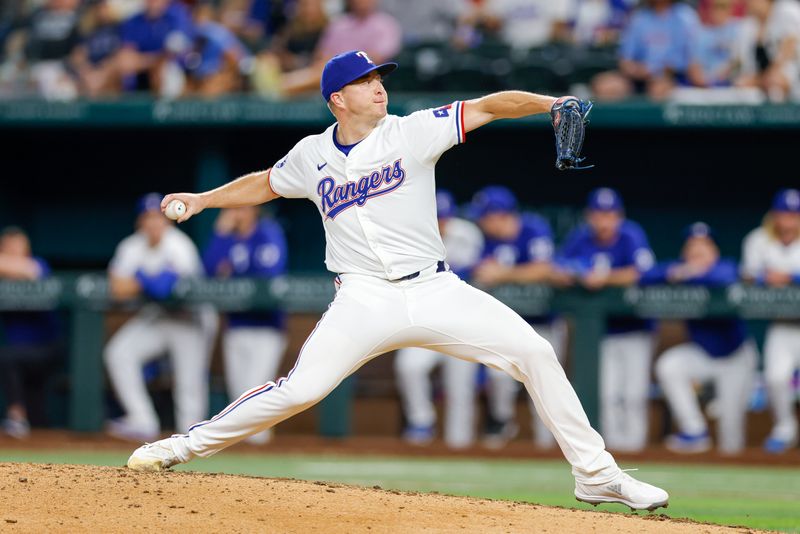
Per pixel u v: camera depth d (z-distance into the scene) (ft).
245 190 66.39
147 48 163.12
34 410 146.92
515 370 63.05
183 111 156.87
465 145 169.48
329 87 62.03
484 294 62.90
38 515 54.44
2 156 175.73
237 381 139.85
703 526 60.49
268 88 162.20
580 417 63.52
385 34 159.63
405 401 140.15
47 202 179.52
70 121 158.81
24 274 144.36
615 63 159.22
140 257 141.59
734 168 166.91
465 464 125.39
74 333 142.10
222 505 57.06
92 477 61.05
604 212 137.18
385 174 61.72
